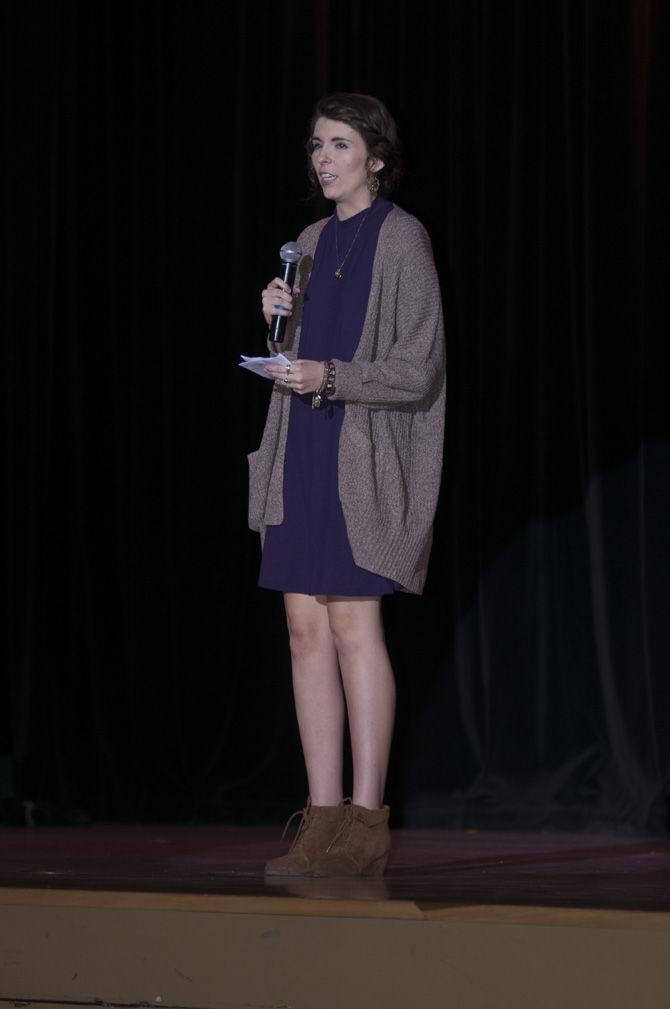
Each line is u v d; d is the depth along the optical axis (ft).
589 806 22.47
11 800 24.70
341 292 17.98
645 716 22.17
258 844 21.11
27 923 13.23
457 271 23.12
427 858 19.01
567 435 22.82
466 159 23.18
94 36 25.04
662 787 21.97
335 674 18.03
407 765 23.22
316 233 18.78
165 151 24.73
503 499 22.91
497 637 22.90
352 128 17.89
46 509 24.93
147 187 24.79
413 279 17.58
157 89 24.79
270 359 16.51
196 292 24.50
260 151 24.18
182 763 24.36
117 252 24.85
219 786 24.17
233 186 24.35
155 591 24.58
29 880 15.58
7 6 25.36
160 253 24.71
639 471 22.21
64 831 23.58
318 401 17.12
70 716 24.85
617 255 22.40
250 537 24.20
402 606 23.43
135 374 24.73
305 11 24.02
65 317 25.05
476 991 12.37
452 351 23.18
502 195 23.02
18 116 25.23
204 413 24.44
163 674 24.56
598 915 12.71
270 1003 12.71
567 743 22.71
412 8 23.41
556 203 22.93
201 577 24.39
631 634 22.27
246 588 24.18
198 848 20.51
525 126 22.93
